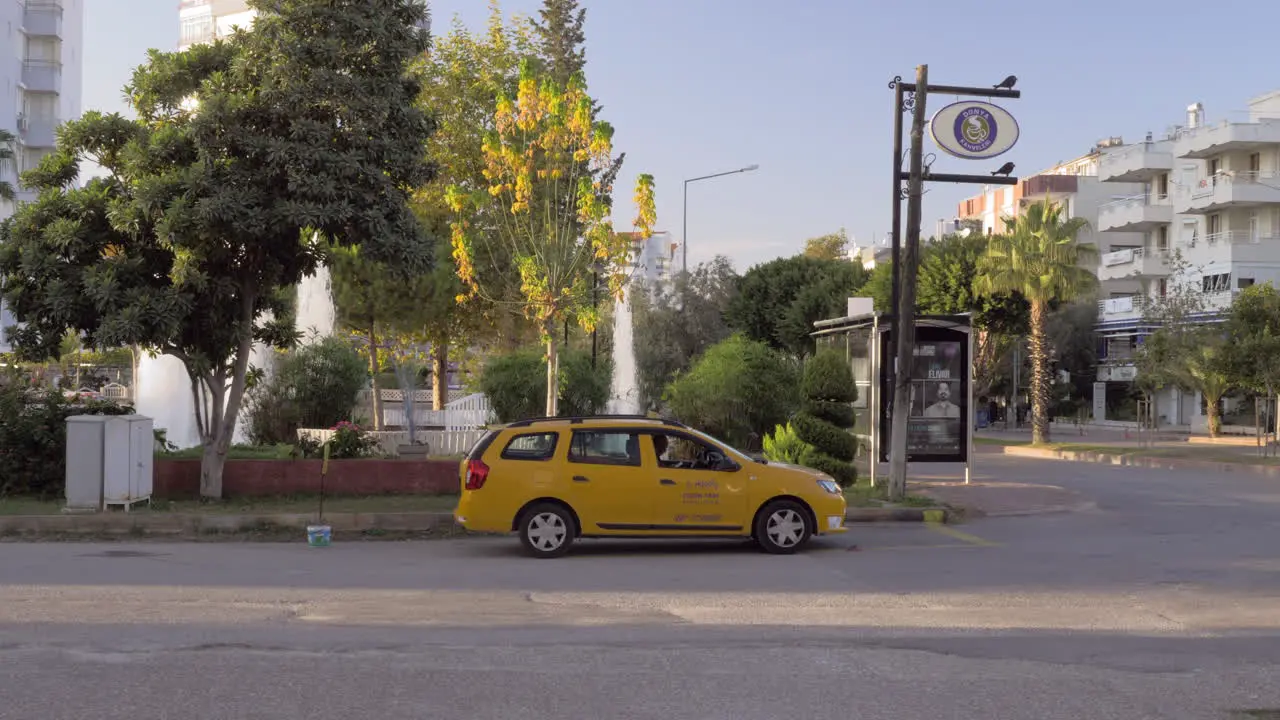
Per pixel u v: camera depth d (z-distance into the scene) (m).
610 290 21.36
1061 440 46.94
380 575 11.38
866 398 22.45
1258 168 55.66
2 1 59.16
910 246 18.27
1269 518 17.41
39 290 16.00
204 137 15.36
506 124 21.41
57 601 9.55
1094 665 7.30
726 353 25.98
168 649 7.63
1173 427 60.09
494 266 30.64
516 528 13.08
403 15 16.64
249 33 16.16
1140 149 63.75
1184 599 9.96
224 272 16.70
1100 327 66.56
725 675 6.96
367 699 6.35
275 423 24.61
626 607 9.45
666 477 13.19
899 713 6.14
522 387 25.95
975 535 15.27
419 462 18.19
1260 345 35.25
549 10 51.56
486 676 6.91
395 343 32.75
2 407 17.38
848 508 17.16
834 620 8.87
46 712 6.06
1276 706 6.33
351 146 15.93
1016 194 85.50
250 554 13.13
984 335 52.44
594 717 6.02
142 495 16.28
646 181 20.30
